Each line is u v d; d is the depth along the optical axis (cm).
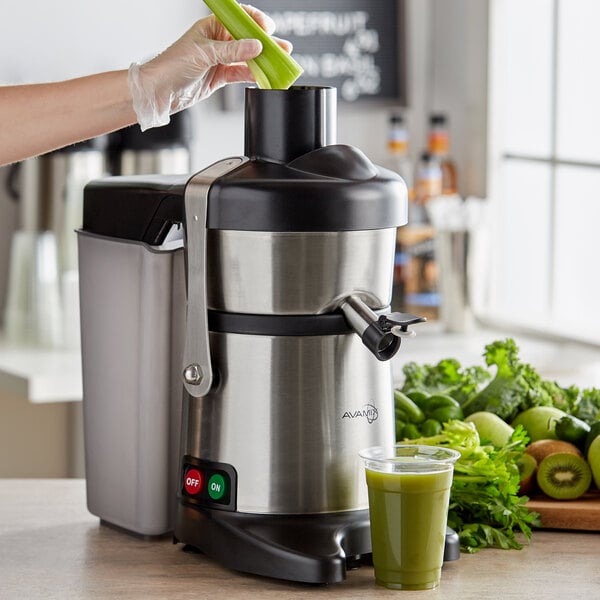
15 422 356
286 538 153
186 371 158
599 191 391
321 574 149
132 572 158
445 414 188
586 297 401
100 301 175
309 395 155
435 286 400
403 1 427
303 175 152
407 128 440
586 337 370
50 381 308
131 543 171
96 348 177
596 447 180
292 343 154
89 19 377
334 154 154
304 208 149
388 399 162
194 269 155
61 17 373
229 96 400
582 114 400
